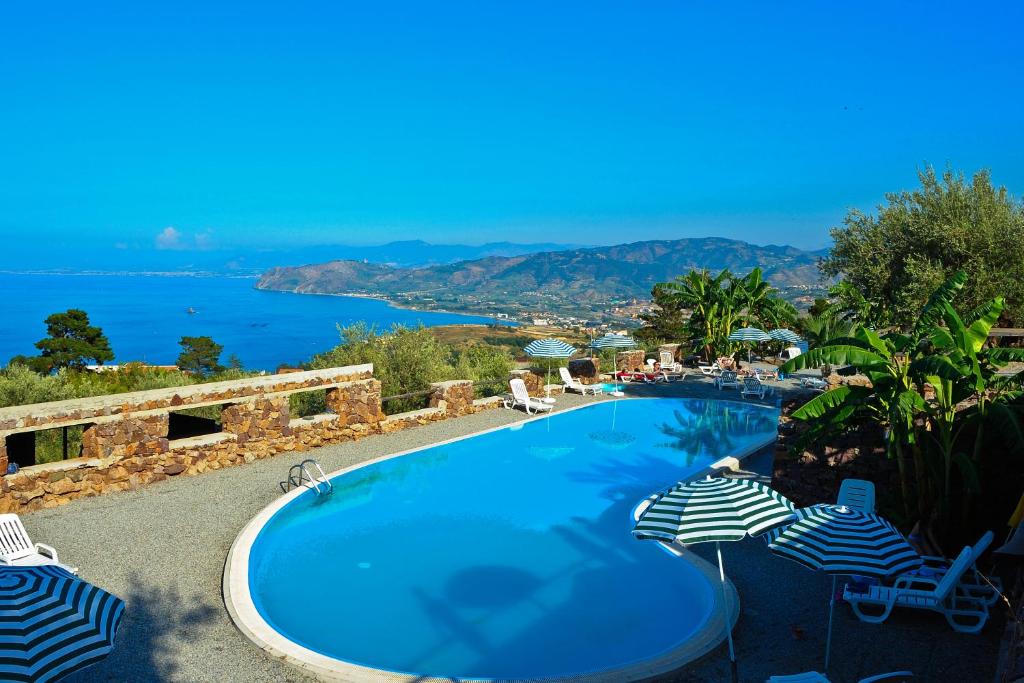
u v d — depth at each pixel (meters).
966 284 25.62
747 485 6.96
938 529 9.69
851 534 6.41
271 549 10.76
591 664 7.62
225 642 7.46
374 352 22.02
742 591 8.85
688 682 6.76
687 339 34.78
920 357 10.34
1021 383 9.73
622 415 20.64
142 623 7.80
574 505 12.99
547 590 9.46
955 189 27.83
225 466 13.98
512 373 21.78
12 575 4.92
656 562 10.27
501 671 7.47
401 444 16.23
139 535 10.38
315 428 15.66
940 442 10.27
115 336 164.12
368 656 7.74
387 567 10.18
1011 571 8.99
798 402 11.93
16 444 14.21
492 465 15.50
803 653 7.28
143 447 12.72
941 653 7.23
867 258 29.33
